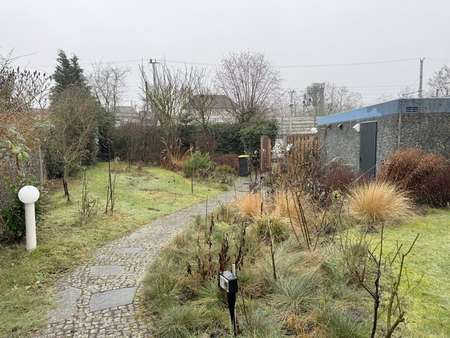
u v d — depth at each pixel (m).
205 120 18.31
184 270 3.52
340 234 4.44
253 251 3.90
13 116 5.43
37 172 8.02
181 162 14.16
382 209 5.18
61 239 4.96
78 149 9.84
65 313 2.95
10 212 4.48
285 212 5.21
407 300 2.90
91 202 6.59
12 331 2.67
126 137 16.00
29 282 3.58
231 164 14.91
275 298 2.94
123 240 5.27
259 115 20.36
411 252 3.99
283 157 8.43
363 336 2.33
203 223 5.66
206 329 2.56
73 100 11.37
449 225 5.06
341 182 6.81
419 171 6.26
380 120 7.95
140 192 9.32
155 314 2.89
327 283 3.15
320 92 35.94
